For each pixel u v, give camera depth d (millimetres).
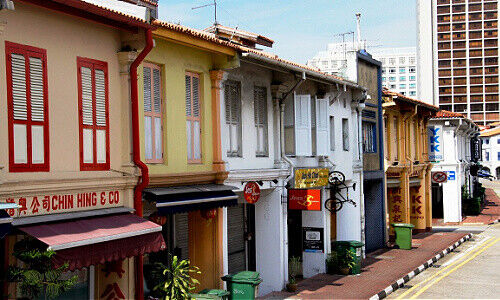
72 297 9703
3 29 7977
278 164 15836
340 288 16297
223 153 13406
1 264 8219
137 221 9609
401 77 142000
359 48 24062
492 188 77125
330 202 19453
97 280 10102
